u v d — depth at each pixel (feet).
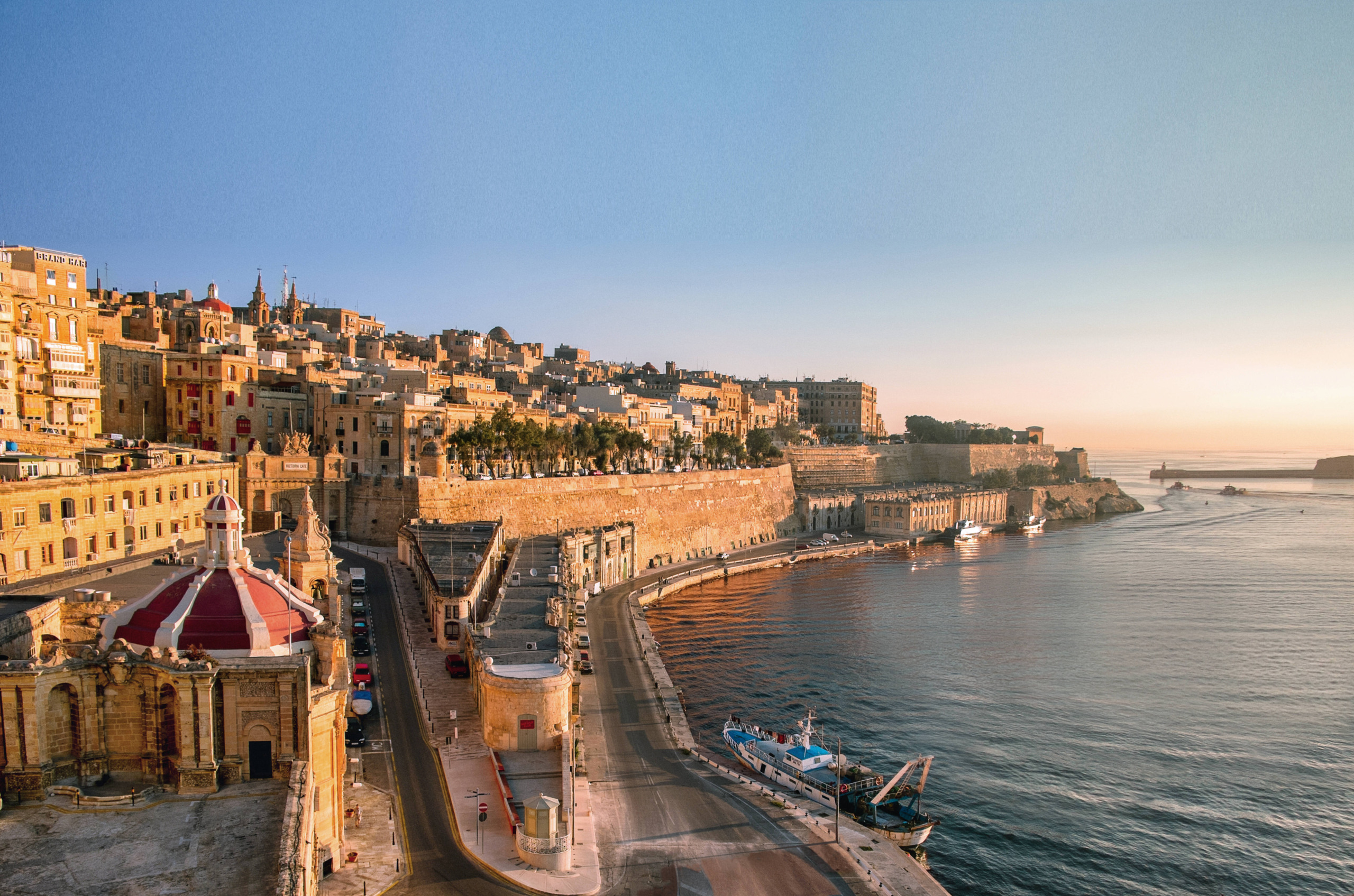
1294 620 525.34
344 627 229.86
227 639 176.04
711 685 384.47
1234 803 286.25
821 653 437.99
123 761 161.58
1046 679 403.95
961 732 338.75
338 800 185.16
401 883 182.91
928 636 476.13
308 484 480.64
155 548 338.13
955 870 245.65
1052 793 290.35
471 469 578.66
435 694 286.46
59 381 420.36
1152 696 383.65
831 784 266.77
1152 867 249.75
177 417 518.78
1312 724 353.10
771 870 211.00
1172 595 596.70
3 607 190.70
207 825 146.72
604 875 203.21
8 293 392.06
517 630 302.25
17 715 152.97
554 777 229.86
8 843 139.74
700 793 254.27
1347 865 253.03
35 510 272.51
